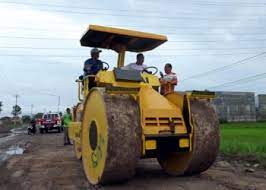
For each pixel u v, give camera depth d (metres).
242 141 9.62
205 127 4.46
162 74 5.29
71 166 6.12
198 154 4.47
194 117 4.45
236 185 4.21
